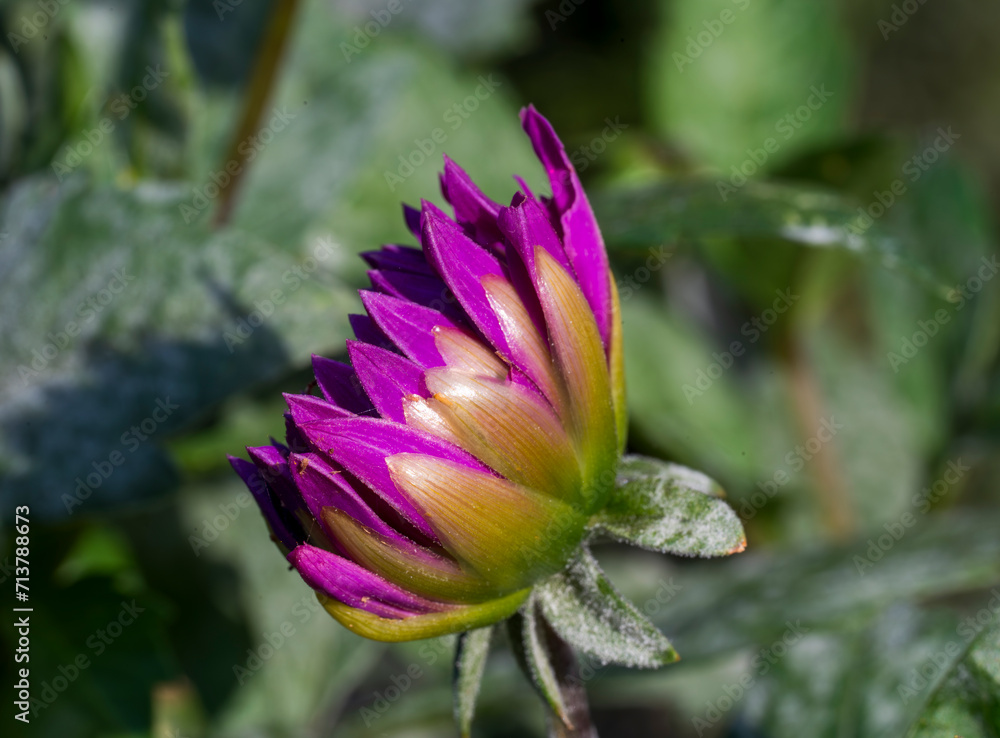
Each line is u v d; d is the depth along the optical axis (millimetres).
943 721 326
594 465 325
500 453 322
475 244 325
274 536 329
